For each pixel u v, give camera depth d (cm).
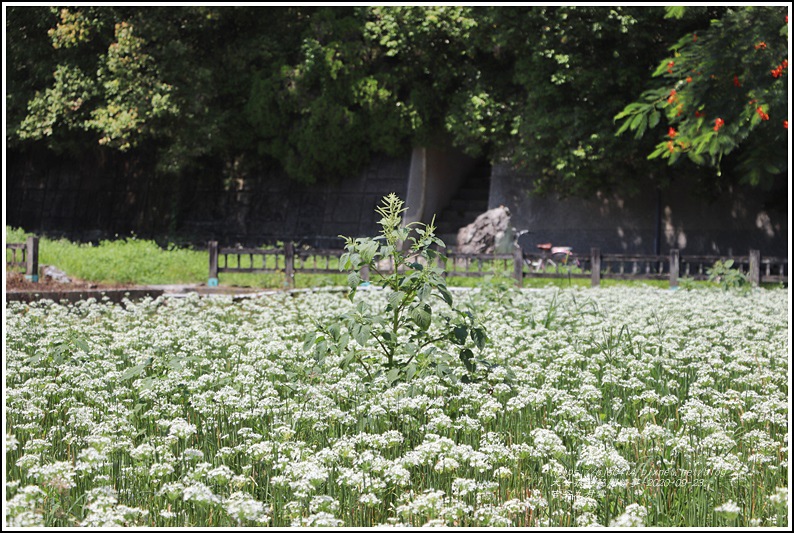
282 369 570
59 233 2922
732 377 613
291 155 2578
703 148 1326
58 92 2462
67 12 2428
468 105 2366
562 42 2169
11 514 312
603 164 2203
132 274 1622
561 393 481
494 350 630
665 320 905
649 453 414
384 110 2475
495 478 387
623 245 2467
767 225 2361
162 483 371
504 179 2561
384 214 520
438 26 2342
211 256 1653
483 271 1659
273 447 395
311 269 1650
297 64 2552
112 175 2941
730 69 1259
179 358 574
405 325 536
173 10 2439
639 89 2164
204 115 2500
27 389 490
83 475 356
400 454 414
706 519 349
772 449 407
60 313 891
